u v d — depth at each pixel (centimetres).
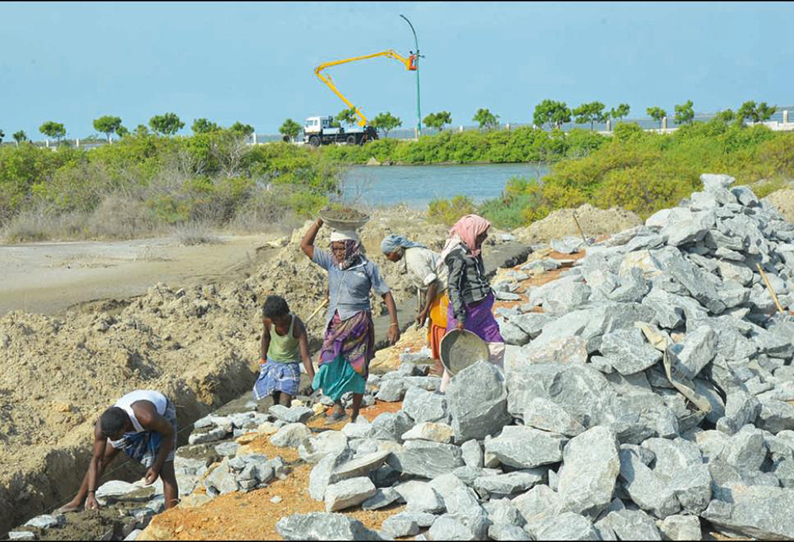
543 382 607
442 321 739
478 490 563
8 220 2323
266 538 500
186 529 520
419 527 521
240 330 1146
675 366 662
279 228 2295
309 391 877
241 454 680
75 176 2573
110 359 959
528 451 564
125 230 2244
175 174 2609
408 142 7762
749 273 1148
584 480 529
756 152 3231
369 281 733
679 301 903
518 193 2630
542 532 493
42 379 888
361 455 612
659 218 1364
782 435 676
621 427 582
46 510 711
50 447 764
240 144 3092
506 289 1246
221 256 1797
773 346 871
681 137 4947
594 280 973
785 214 1981
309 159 3119
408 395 674
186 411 900
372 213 2550
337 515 495
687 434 645
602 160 2453
